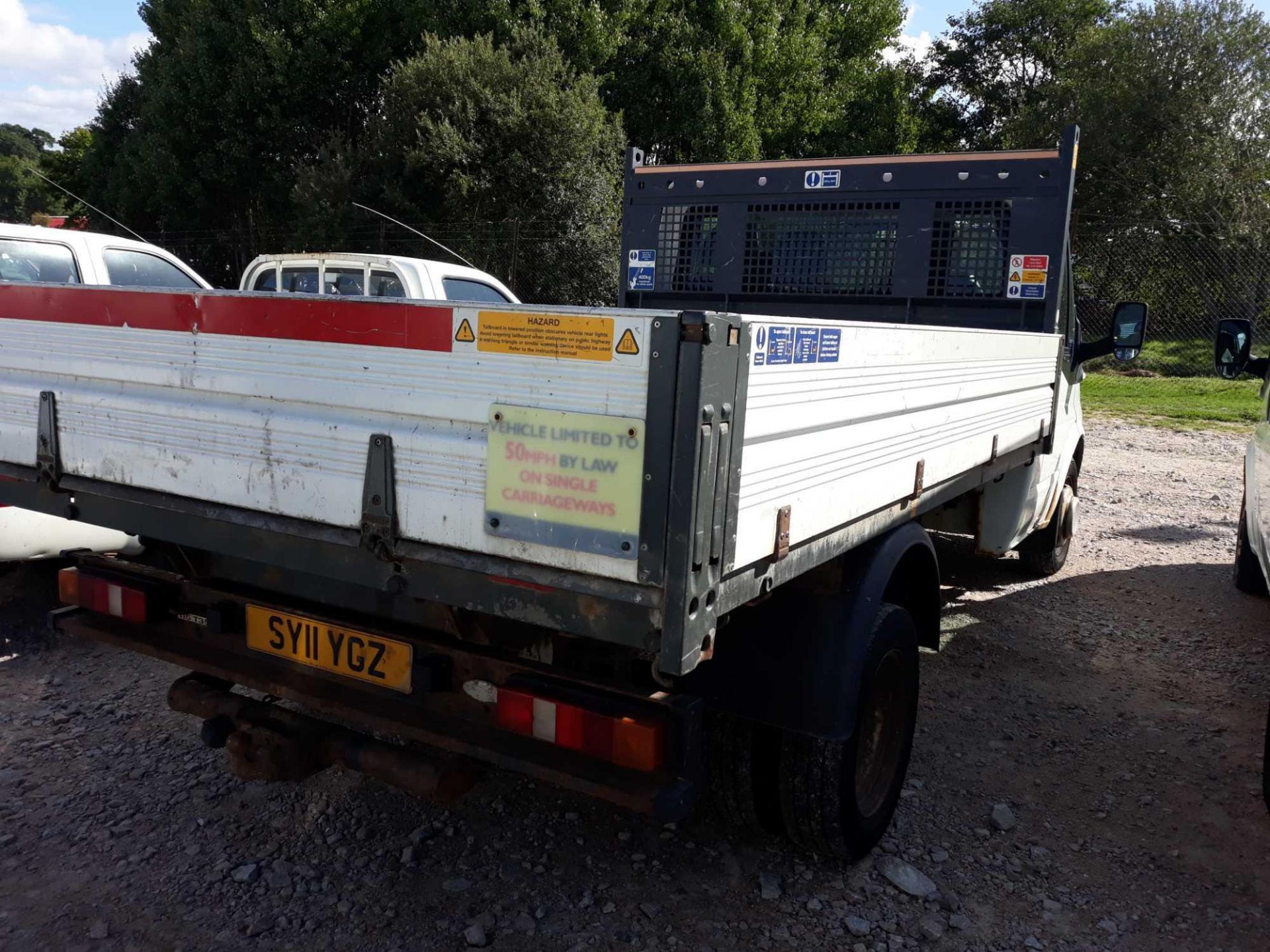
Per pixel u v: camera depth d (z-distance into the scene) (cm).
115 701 407
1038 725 425
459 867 300
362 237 1948
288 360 241
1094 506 890
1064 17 3456
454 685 263
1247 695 464
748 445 206
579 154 1941
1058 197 453
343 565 240
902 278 491
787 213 515
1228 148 2362
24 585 500
